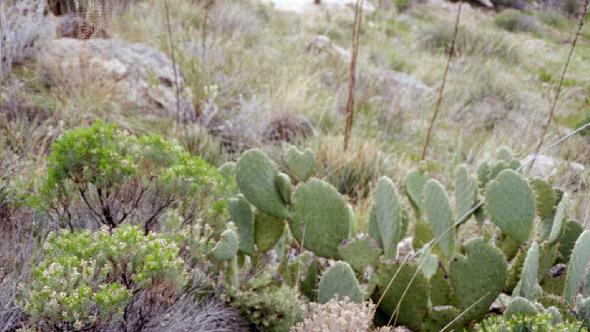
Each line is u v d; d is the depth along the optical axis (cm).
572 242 280
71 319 175
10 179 283
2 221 258
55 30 499
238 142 507
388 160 516
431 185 254
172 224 236
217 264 251
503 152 331
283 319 239
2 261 234
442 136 651
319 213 260
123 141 251
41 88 460
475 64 955
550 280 271
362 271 258
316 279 269
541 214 279
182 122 506
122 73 500
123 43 512
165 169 247
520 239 256
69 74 457
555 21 1375
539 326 194
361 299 242
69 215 248
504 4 1608
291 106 583
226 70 650
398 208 244
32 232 246
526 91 859
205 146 476
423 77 920
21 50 496
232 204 268
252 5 1105
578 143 580
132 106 494
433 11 1570
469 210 268
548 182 277
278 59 783
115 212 252
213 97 534
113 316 183
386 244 250
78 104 443
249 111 548
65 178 243
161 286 198
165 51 613
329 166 490
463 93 814
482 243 245
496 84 841
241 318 243
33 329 182
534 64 1082
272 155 502
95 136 241
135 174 241
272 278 274
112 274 197
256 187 256
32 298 179
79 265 188
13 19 502
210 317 228
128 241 197
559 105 755
